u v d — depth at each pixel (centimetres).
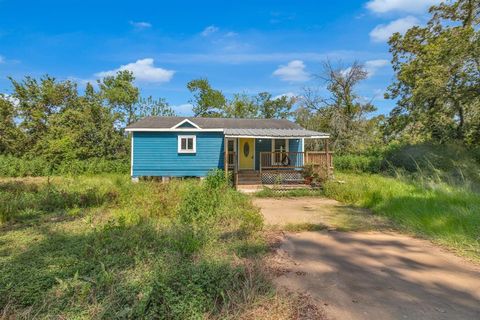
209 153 1769
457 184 1088
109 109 2806
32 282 380
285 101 4050
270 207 1018
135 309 308
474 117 1698
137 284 371
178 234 565
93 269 430
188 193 862
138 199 931
